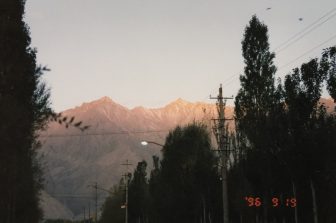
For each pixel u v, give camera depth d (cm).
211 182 4962
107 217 11506
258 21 3834
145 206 8375
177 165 5359
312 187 2809
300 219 3297
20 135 905
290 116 2850
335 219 2869
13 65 946
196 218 5203
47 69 1060
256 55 3738
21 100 980
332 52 2545
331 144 2688
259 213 3809
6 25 959
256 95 3612
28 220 3644
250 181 3522
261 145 3228
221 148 3631
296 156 2809
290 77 2861
